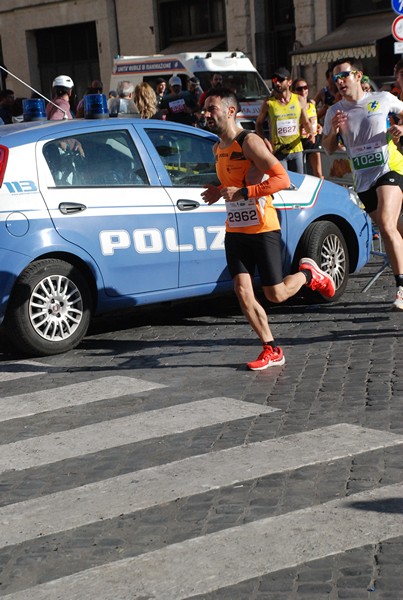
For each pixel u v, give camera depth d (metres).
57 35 40.41
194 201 9.94
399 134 8.96
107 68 38.50
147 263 9.56
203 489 5.55
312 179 11.00
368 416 6.68
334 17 31.53
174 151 10.04
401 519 4.93
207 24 35.97
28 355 9.24
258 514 5.15
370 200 9.67
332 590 4.29
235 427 6.67
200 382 7.94
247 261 8.13
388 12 30.19
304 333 9.42
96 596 4.39
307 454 5.98
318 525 4.93
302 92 16.17
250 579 4.44
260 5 34.12
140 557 4.72
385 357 8.24
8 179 8.91
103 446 6.48
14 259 8.80
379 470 5.64
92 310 9.48
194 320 10.51
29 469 6.16
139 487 5.66
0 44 42.16
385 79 26.23
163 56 25.36
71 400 7.64
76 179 9.29
